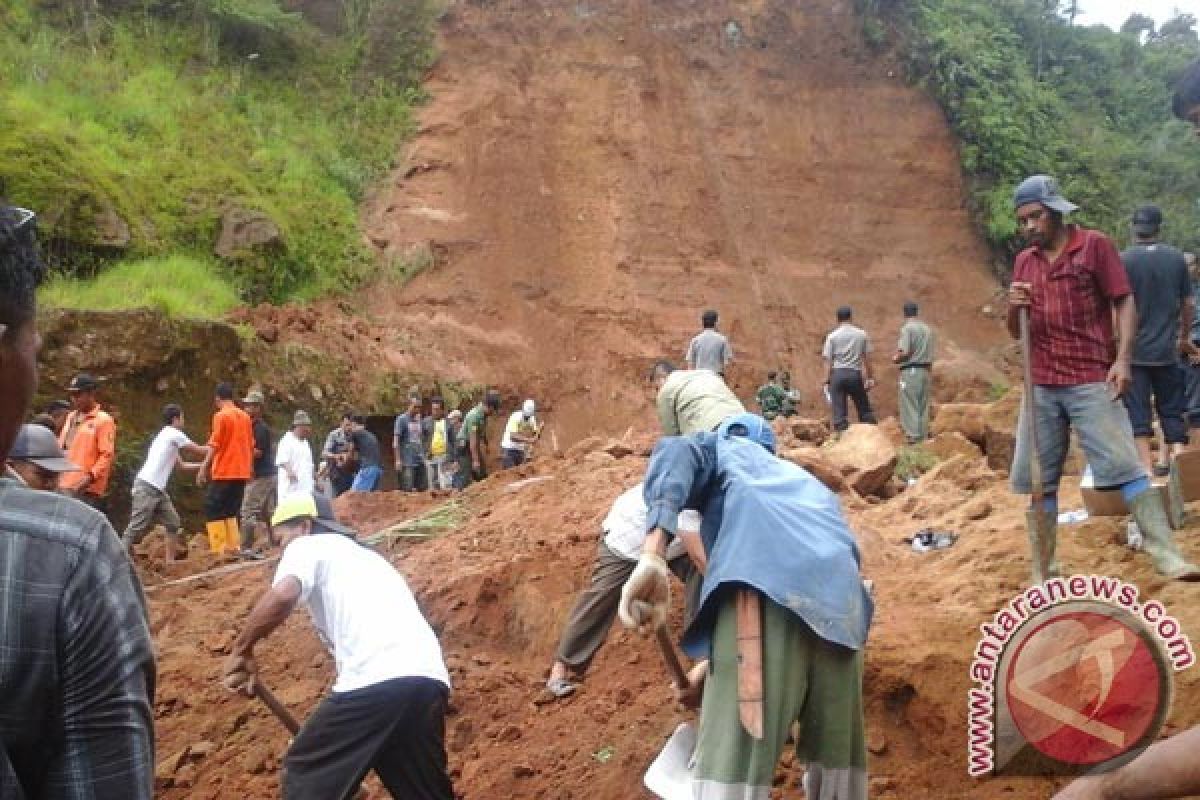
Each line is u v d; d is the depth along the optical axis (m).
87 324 15.92
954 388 25.36
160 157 22.09
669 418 5.78
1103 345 6.08
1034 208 6.08
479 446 17.06
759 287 26.61
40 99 21.45
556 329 24.53
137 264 19.55
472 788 5.80
